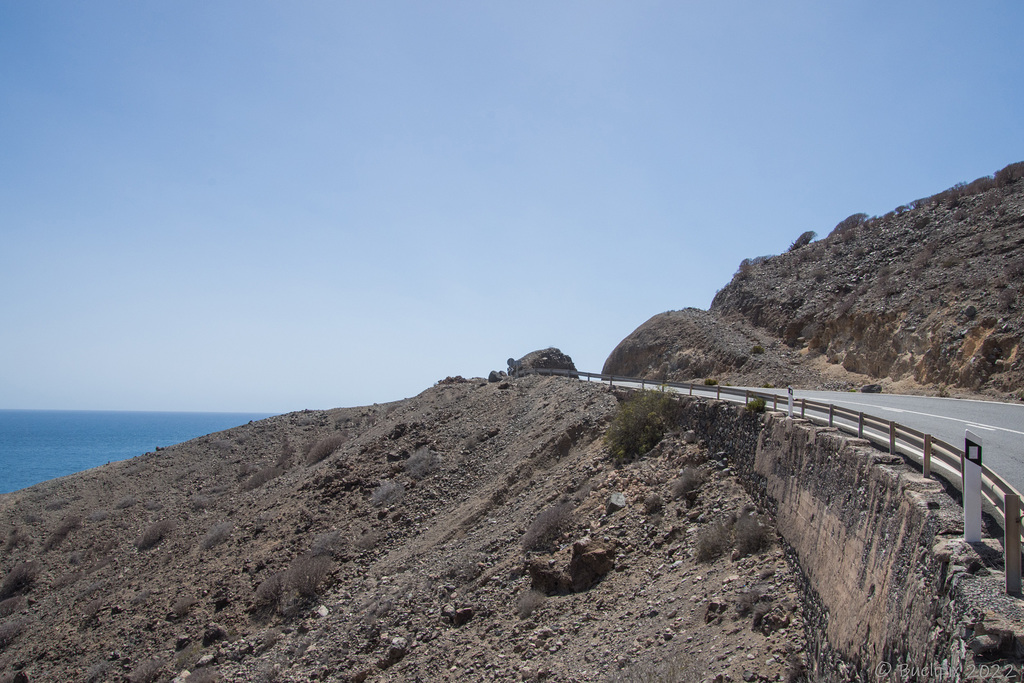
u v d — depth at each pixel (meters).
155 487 44.56
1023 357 21.67
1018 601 5.31
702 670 9.55
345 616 20.47
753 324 46.44
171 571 28.92
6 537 39.81
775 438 14.52
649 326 55.19
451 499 28.45
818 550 10.48
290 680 17.42
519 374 48.22
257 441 51.03
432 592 19.11
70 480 48.81
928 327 28.28
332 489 32.09
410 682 15.05
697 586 12.65
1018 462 10.91
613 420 23.98
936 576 6.27
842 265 44.75
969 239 33.19
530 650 13.73
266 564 26.31
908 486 8.05
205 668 19.98
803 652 9.24
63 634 25.62
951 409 18.67
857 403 20.84
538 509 20.98
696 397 21.62
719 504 15.41
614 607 13.73
